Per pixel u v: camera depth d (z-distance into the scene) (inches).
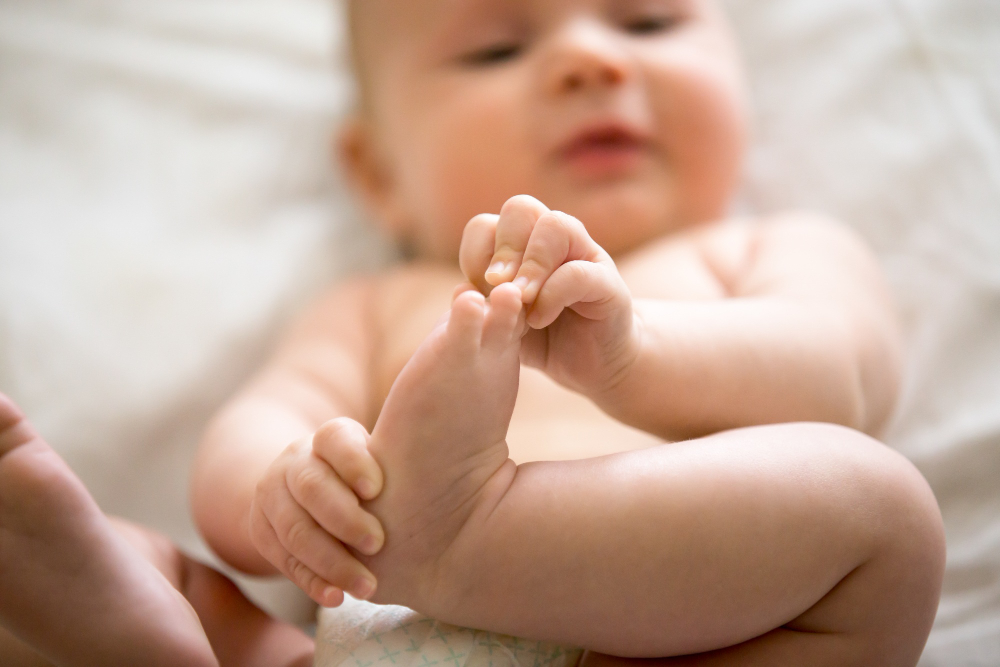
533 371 24.1
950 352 26.7
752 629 19.5
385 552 19.0
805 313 22.2
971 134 28.2
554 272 18.8
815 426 20.4
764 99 30.5
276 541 19.6
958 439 25.7
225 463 23.2
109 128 30.8
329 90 32.3
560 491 19.2
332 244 30.7
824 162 29.3
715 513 19.1
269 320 29.3
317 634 20.7
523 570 19.1
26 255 28.6
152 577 18.9
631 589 19.1
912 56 29.3
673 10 27.5
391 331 26.9
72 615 18.4
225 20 32.6
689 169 26.7
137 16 32.4
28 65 31.2
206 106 31.6
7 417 18.0
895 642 19.9
